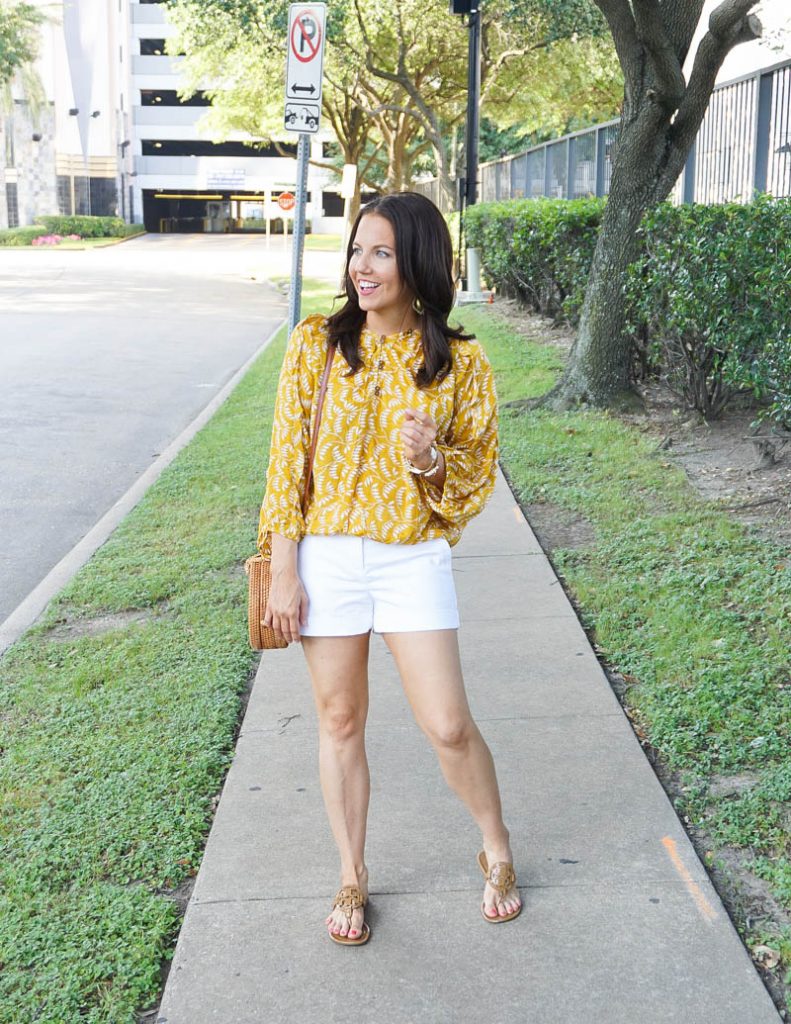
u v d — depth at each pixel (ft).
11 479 29.35
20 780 12.88
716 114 37.52
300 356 9.23
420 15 87.15
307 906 10.19
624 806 11.71
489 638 16.57
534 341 47.34
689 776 12.37
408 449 8.71
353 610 9.26
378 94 105.09
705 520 21.34
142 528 23.54
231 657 16.31
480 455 9.44
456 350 9.19
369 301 8.91
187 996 9.10
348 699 9.53
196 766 12.94
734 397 30.30
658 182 30.71
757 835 11.16
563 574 19.34
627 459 26.61
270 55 89.20
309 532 9.20
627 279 30.78
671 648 15.70
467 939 9.66
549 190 68.69
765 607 16.92
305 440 9.25
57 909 10.34
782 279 21.70
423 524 9.19
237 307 79.51
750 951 9.50
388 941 9.67
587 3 83.61
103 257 157.07
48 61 236.02
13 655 16.87
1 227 239.09
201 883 10.58
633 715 14.05
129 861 11.11
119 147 264.11
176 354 54.19
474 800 9.77
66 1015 9.00
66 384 44.70
